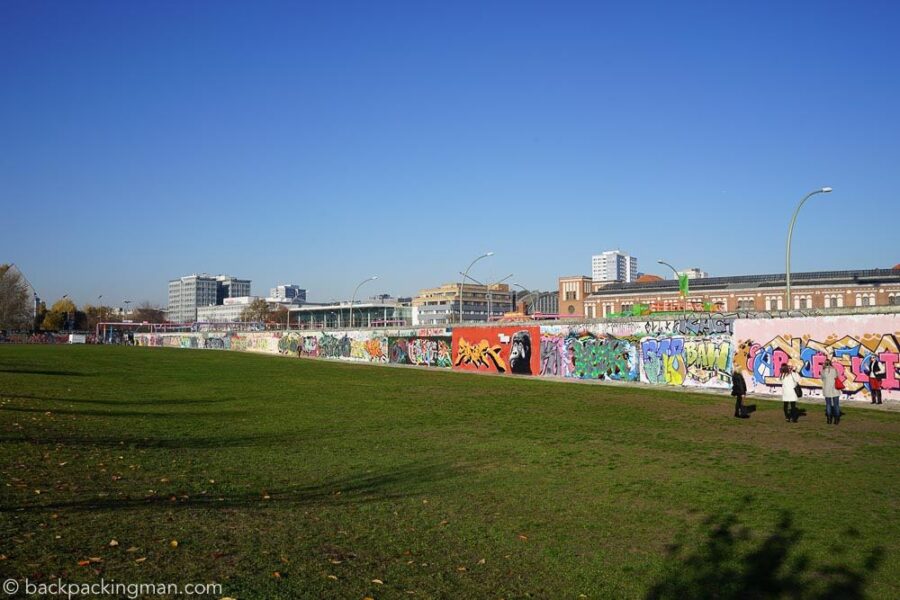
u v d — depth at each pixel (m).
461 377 48.03
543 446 18.05
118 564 7.67
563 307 114.88
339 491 12.38
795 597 7.62
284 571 7.79
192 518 9.84
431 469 14.73
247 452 16.48
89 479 12.36
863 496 12.32
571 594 7.59
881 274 80.19
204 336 120.69
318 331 85.94
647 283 100.25
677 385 39.38
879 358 30.20
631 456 16.58
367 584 7.57
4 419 19.95
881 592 7.76
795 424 23.20
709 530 10.11
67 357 67.94
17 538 8.34
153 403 27.73
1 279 142.88
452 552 8.91
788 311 33.78
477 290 169.50
